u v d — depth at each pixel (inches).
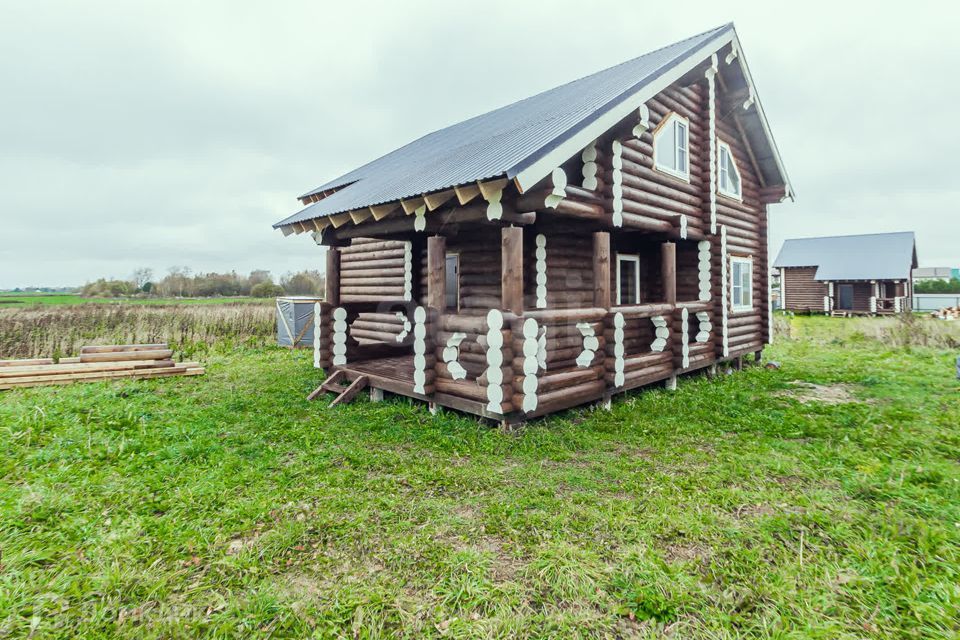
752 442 194.1
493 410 197.8
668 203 306.0
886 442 190.7
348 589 95.4
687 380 336.5
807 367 403.2
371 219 284.2
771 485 151.0
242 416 229.6
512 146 212.7
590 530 120.2
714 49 306.3
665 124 303.6
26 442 179.3
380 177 339.3
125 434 195.5
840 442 193.9
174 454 169.2
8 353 457.7
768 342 442.3
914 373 366.0
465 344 316.2
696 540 115.6
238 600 92.2
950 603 88.6
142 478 148.4
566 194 217.0
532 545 113.3
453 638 82.5
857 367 398.0
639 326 367.6
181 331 587.5
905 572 99.2
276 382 321.1
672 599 90.9
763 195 437.7
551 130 208.8
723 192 372.2
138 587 95.0
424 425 214.5
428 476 155.7
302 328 533.3
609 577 99.7
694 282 370.9
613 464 168.4
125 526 118.6
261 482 149.6
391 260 399.5
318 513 129.1
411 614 88.7
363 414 235.5
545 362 279.0
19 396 265.3
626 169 266.7
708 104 342.6
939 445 185.5
